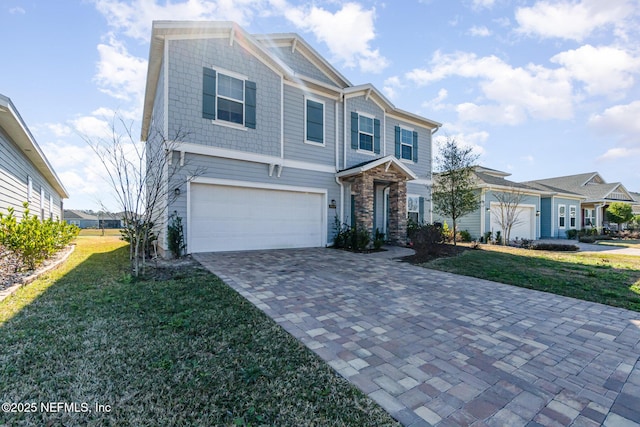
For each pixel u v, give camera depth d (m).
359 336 3.47
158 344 3.09
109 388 2.33
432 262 8.48
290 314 4.12
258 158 9.83
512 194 17.58
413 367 2.81
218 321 3.75
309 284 5.75
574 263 8.73
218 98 9.19
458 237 16.84
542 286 5.95
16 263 6.57
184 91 8.58
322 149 11.65
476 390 2.46
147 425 1.96
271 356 2.93
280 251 9.95
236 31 9.22
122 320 3.69
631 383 2.61
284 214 10.69
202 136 8.83
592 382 2.61
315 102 11.54
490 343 3.36
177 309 4.11
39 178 14.02
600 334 3.66
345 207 12.20
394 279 6.39
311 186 11.29
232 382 2.47
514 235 19.22
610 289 5.74
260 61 9.96
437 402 2.29
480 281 6.38
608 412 2.21
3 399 2.17
